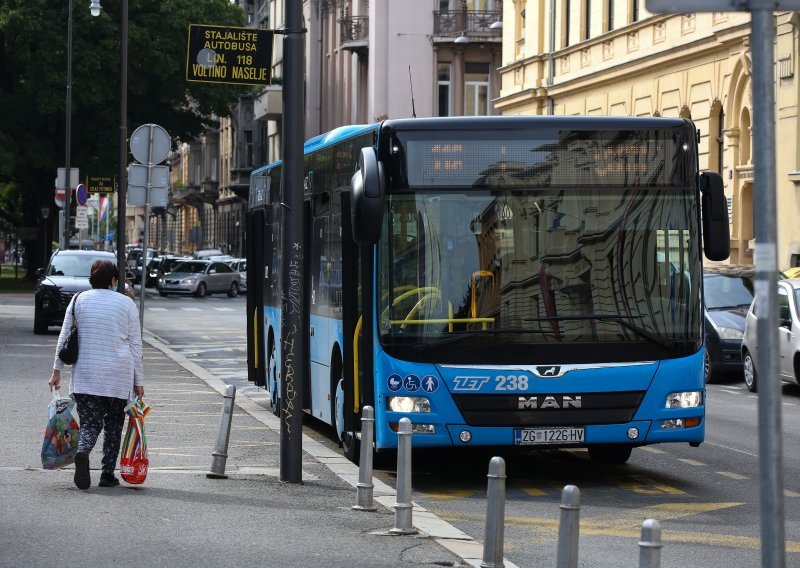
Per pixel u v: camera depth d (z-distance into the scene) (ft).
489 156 93.81
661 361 93.81
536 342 92.58
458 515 83.51
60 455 91.76
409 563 64.95
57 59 430.61
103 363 86.12
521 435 92.32
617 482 98.48
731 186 264.93
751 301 194.18
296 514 79.10
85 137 453.17
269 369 145.38
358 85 499.92
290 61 92.68
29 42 434.71
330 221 111.65
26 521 74.02
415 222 93.30
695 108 277.85
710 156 272.92
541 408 92.32
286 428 92.17
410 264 93.15
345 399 101.30
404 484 73.36
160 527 73.41
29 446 108.68
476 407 92.27
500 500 58.44
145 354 226.99
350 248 99.50
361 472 81.46
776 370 37.42
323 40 570.87
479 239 93.30
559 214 93.71
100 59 433.48
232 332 293.02
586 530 78.23
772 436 37.27
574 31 338.13
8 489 85.46
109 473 87.45
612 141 94.48
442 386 92.12
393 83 460.55
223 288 508.53
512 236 93.40
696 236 95.14
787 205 248.32
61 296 257.14
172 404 148.97
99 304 86.79
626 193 94.43
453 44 459.73
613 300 93.61
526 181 93.81
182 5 445.37
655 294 94.02
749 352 174.19
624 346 93.35
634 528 79.05
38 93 435.12
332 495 87.10
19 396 149.59
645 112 300.61
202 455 107.65
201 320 340.80
